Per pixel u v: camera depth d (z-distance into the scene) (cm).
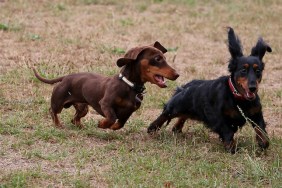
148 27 2050
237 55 977
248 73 941
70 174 843
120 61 949
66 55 1612
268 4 2550
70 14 2166
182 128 1123
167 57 1700
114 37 1870
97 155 916
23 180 802
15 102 1189
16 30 1859
